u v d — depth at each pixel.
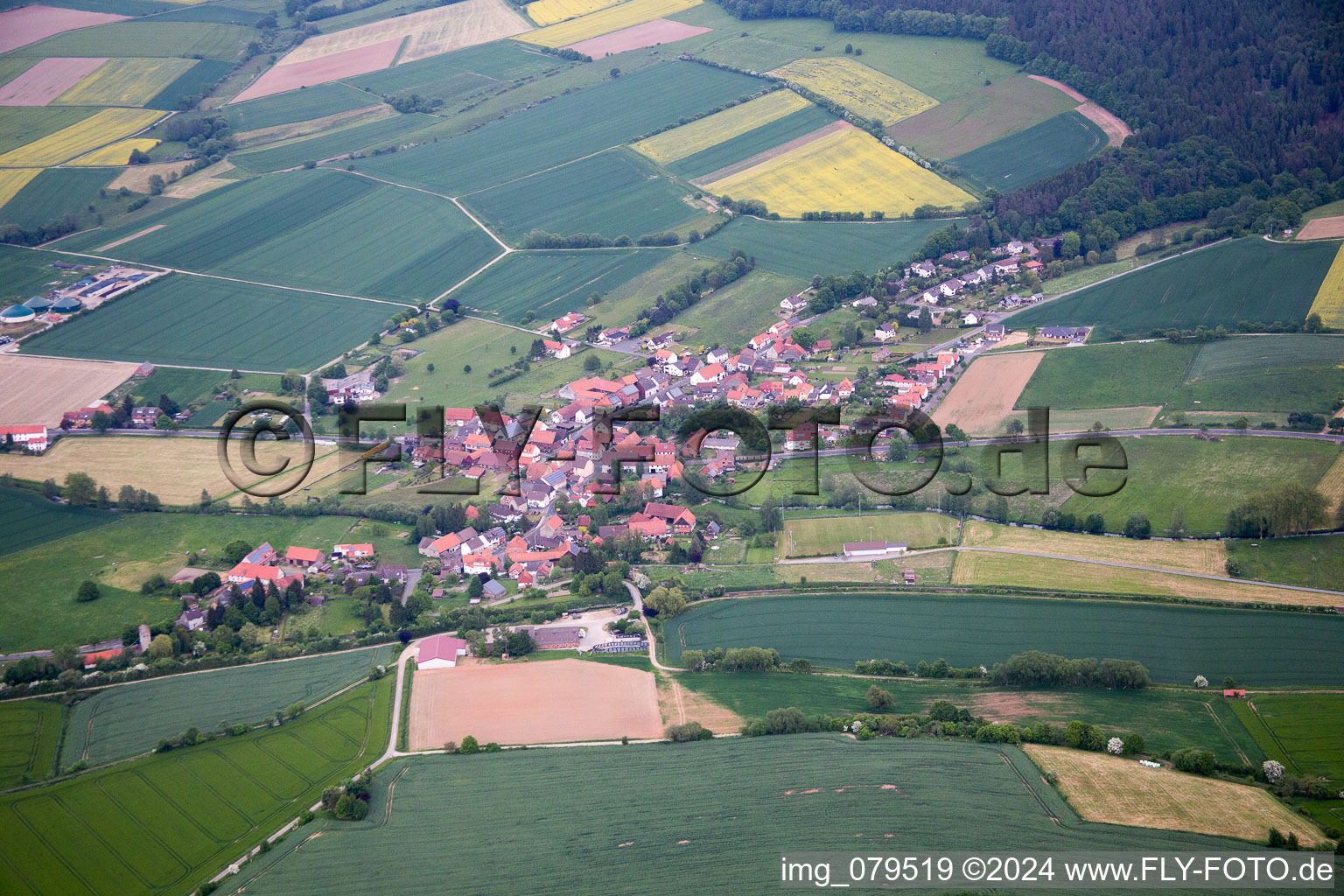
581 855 163.50
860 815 167.12
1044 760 177.38
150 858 169.25
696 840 165.25
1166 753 178.50
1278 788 168.88
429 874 161.62
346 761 187.25
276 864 165.50
